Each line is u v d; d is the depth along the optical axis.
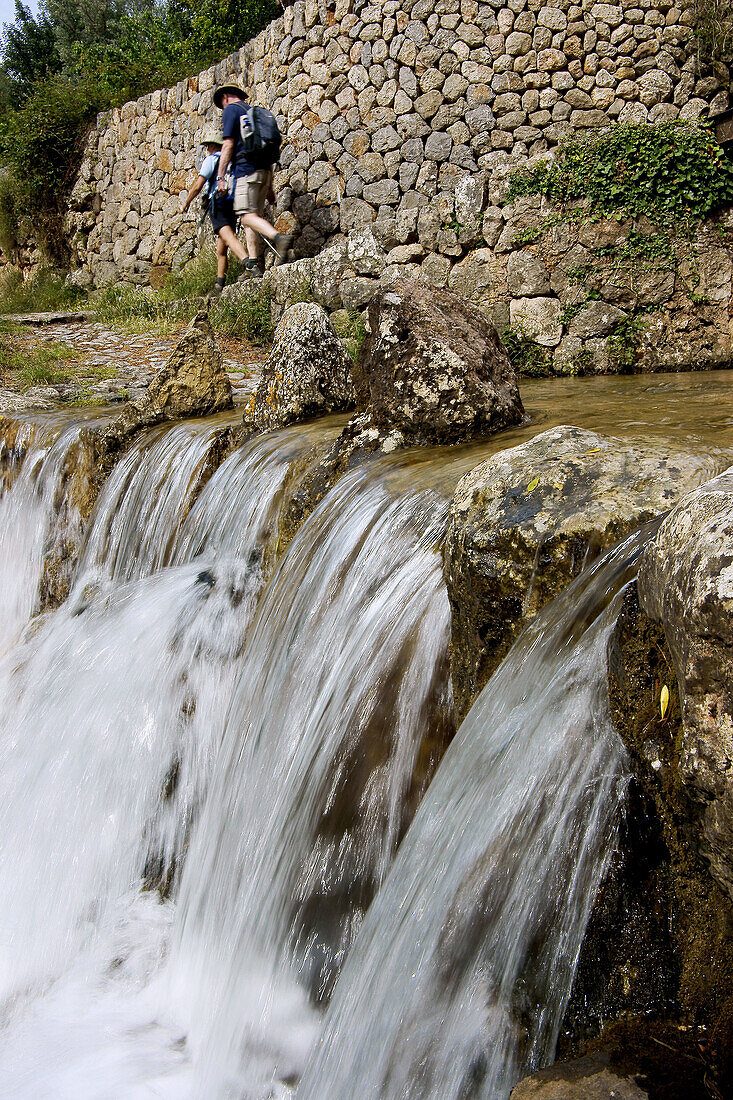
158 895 3.45
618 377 8.23
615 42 9.04
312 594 3.31
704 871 1.67
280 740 3.08
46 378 8.59
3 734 4.49
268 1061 2.47
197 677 3.86
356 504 3.40
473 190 9.62
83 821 3.82
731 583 1.44
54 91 16.03
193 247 13.50
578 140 9.19
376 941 2.16
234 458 4.62
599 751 1.85
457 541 2.49
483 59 9.55
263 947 2.72
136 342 10.74
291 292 10.43
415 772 2.58
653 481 2.33
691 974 1.66
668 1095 1.48
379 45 10.19
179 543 4.78
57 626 5.27
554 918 1.81
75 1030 2.87
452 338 3.97
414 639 2.71
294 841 2.77
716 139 8.91
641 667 1.82
